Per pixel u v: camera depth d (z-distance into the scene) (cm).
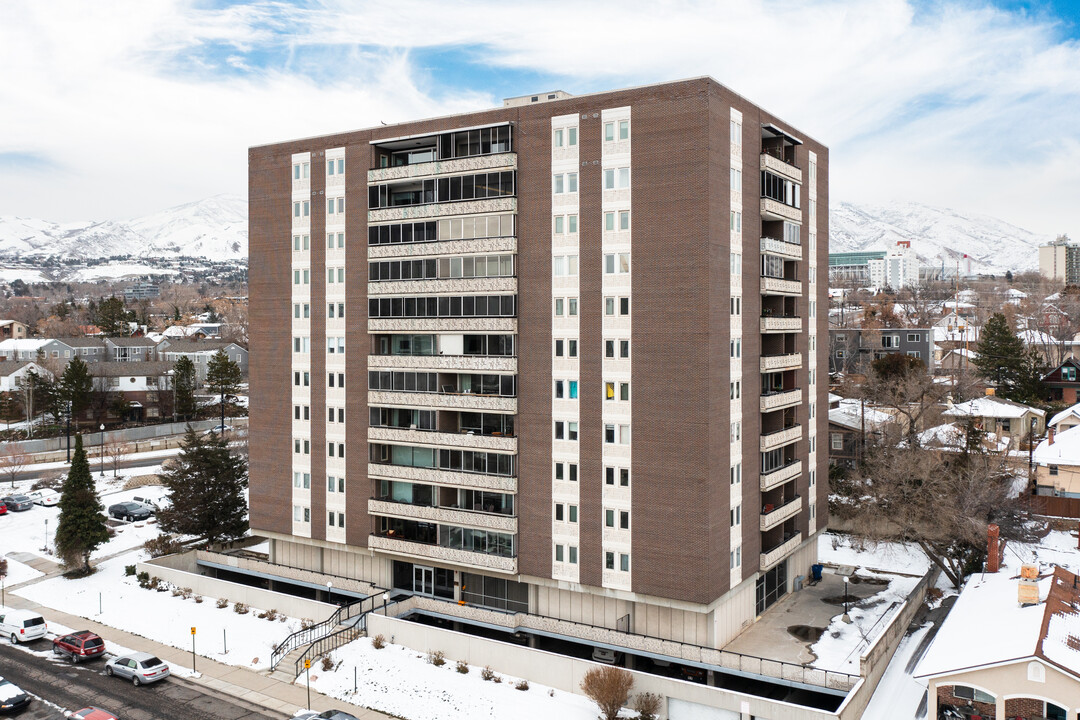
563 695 4400
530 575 5141
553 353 4997
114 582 6381
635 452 4725
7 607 5912
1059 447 7612
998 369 11156
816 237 6250
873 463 6912
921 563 6512
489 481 5238
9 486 9294
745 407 5034
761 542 5319
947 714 3653
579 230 4881
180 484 6850
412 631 4969
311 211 6016
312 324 6056
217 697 4472
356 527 5900
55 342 15700
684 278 4541
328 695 4500
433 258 5431
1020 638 3672
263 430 6362
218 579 6259
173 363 13600
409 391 5566
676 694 4128
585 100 4844
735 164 4844
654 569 4684
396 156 5869
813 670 4191
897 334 12275
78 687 4591
